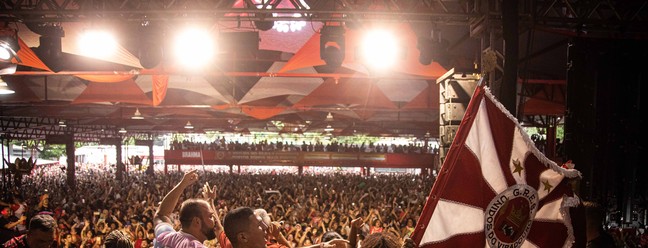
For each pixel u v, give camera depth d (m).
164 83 17.84
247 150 41.16
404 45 11.14
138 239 12.03
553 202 2.96
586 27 8.81
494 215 2.89
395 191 26.56
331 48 9.73
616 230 8.69
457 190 2.89
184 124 37.47
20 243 3.69
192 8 8.91
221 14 9.15
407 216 16.66
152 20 9.15
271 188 28.88
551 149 11.23
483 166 2.91
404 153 40.44
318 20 9.35
